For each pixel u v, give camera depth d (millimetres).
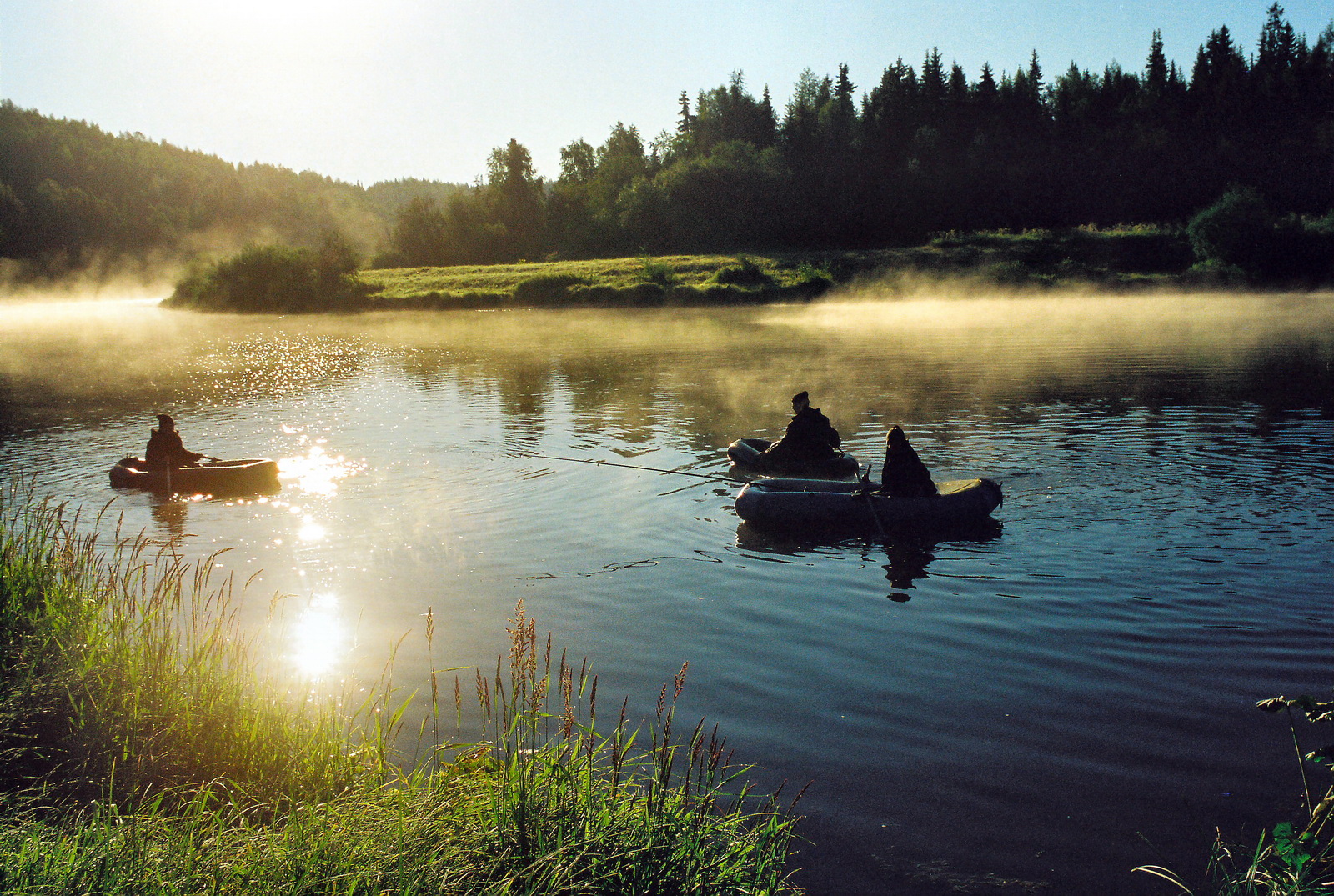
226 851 3971
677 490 12438
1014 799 5035
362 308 60438
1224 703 6074
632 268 64250
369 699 6273
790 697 6324
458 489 12672
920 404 18438
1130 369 22828
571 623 7793
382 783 4766
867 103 120812
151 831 4133
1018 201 87688
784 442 13055
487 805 4160
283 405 20562
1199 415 16188
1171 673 6523
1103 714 5969
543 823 4008
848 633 7441
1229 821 4785
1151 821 4812
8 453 15609
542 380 24000
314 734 5211
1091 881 4355
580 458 14539
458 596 8523
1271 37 119875
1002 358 26297
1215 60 116250
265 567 9445
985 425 15945
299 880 3736
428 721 5922
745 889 3949
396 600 8414
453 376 25297
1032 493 11359
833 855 4578
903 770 5352
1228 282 57438
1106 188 88438
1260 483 11453
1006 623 7516
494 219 105250
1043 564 8875
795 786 5199
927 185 88812
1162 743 5578
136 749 5098
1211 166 88375
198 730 5191
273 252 65438
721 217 86000
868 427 16188
